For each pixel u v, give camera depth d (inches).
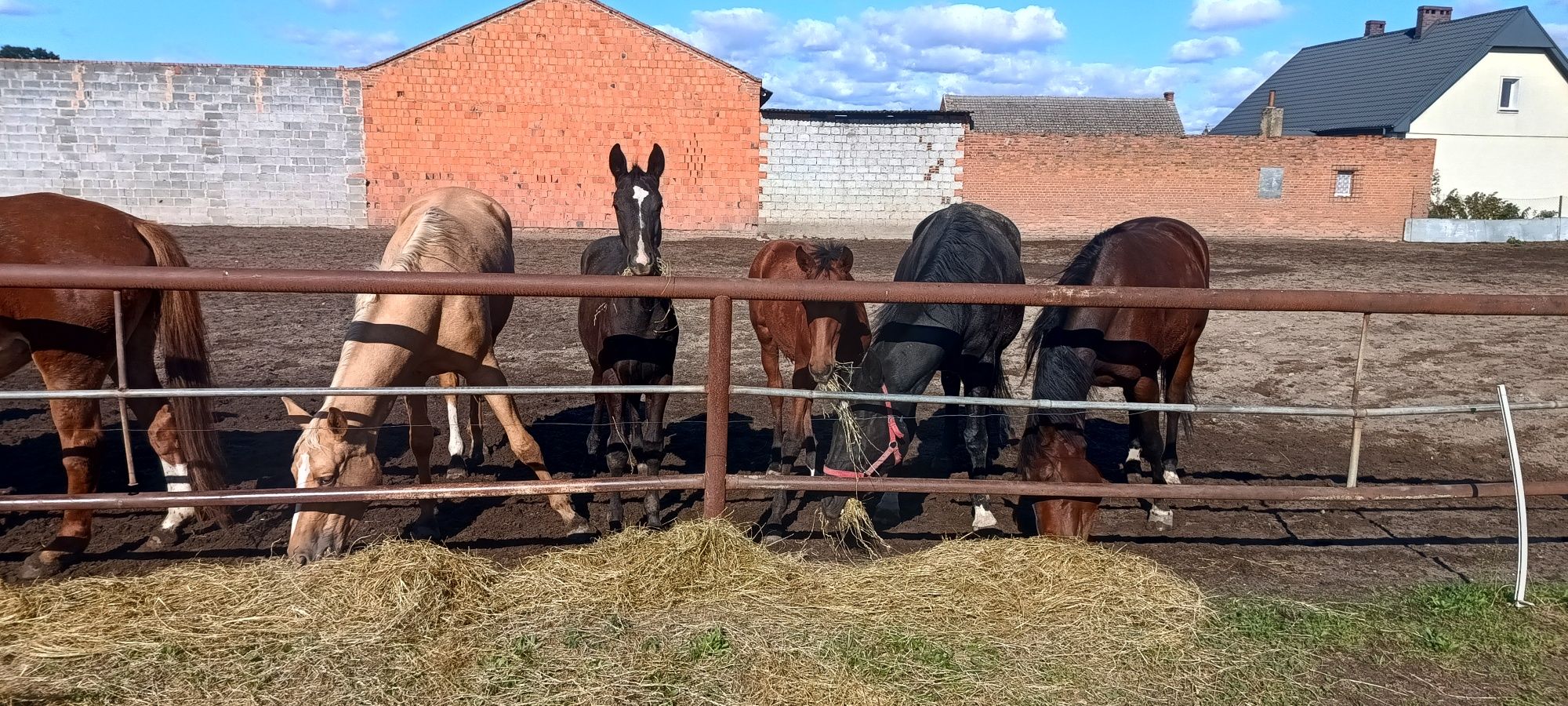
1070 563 128.8
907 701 101.4
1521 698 107.2
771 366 209.2
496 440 219.5
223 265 547.2
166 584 122.0
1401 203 909.2
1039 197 906.1
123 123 799.1
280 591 119.7
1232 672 110.0
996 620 118.3
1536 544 159.9
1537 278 581.6
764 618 117.7
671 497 183.6
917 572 129.4
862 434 141.1
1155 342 162.4
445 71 828.0
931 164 893.2
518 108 842.2
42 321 139.3
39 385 266.1
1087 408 136.7
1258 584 139.7
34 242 140.9
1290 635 119.6
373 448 135.1
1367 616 126.0
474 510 171.3
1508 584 137.2
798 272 197.3
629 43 841.5
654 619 117.3
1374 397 282.4
